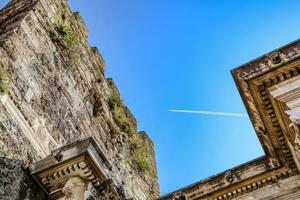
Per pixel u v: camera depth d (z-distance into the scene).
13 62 11.91
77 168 9.38
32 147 10.88
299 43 9.66
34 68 12.97
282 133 10.32
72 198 8.97
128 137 19.84
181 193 12.85
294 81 9.57
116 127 18.88
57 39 15.48
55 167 9.51
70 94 14.97
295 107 9.30
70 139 13.54
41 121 12.07
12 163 9.46
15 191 8.99
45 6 15.51
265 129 10.46
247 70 9.86
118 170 17.05
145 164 20.25
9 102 10.75
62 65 15.18
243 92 9.99
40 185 9.56
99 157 9.71
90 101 16.88
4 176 8.98
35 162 9.84
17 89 11.45
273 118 10.04
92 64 18.45
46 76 13.57
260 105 9.95
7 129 10.07
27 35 13.34
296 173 11.61
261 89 9.77
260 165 12.17
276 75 9.62
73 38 16.78
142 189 18.83
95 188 9.53
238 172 12.40
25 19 13.59
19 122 10.81
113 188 9.85
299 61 9.41
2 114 10.17
